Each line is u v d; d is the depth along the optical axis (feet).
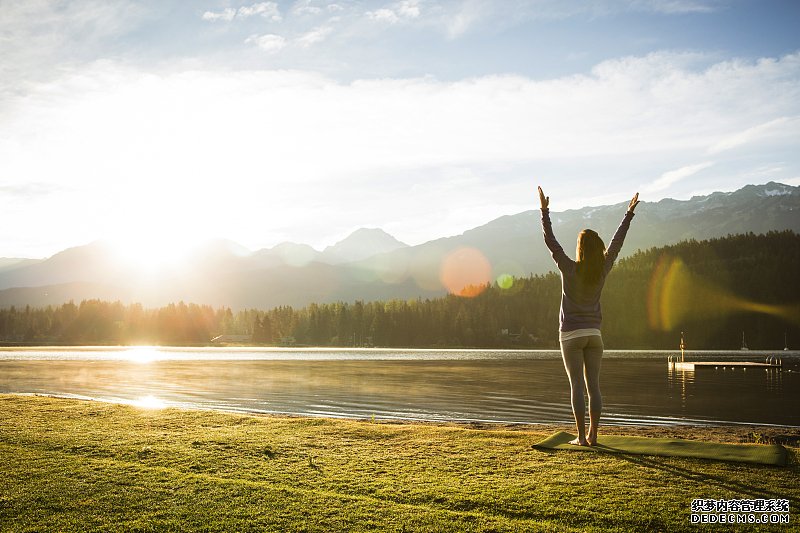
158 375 164.66
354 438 36.09
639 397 108.78
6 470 28.02
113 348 626.23
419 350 585.22
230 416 44.62
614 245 31.12
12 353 417.69
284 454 31.63
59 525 21.24
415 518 21.68
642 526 20.97
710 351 575.38
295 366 233.76
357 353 473.26
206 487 25.38
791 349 609.83
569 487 25.14
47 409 47.75
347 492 24.80
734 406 93.30
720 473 26.94
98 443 33.96
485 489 24.97
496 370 207.10
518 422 72.13
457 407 88.22
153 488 25.27
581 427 32.60
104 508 22.88
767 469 27.48
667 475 26.71
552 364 263.90
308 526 20.97
